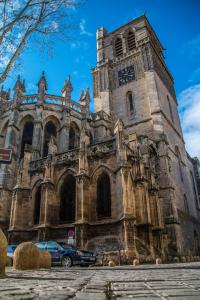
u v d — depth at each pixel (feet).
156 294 11.48
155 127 167.32
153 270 37.70
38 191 101.30
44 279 22.00
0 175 120.16
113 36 234.79
